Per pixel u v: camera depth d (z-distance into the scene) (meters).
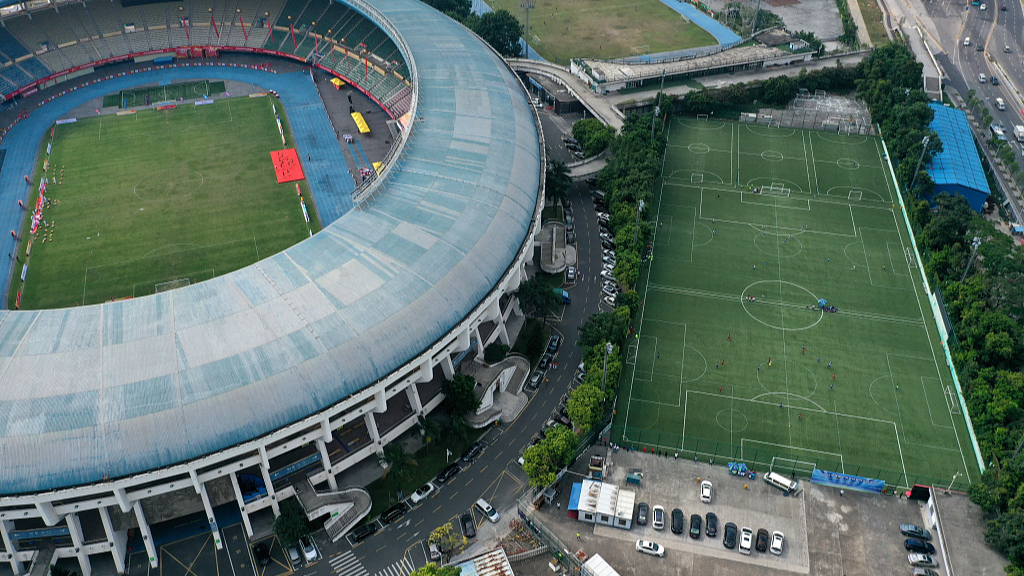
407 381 148.38
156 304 148.50
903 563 135.12
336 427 141.00
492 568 131.50
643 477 149.50
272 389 134.12
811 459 154.50
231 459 132.25
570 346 181.12
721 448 156.25
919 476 151.38
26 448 123.38
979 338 174.25
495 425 161.25
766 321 188.00
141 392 130.50
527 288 178.00
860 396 168.50
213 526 138.12
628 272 189.75
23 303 194.62
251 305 147.88
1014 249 196.50
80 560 132.88
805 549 137.25
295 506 138.62
